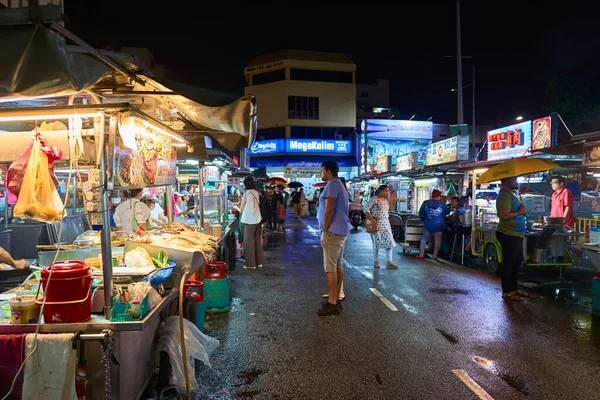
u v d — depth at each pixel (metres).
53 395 2.81
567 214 9.66
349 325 5.84
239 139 6.26
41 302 2.92
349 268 10.06
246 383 4.15
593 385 4.08
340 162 40.19
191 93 4.08
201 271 6.65
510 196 6.98
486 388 4.03
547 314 6.30
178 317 4.19
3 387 2.89
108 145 3.22
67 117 3.21
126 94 4.15
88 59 2.79
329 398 3.86
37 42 2.30
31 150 3.04
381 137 33.91
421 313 6.38
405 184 19.72
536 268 9.91
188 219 9.41
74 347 2.79
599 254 6.04
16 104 4.10
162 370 3.73
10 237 7.90
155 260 3.98
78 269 2.95
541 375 4.29
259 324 5.90
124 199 6.30
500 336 5.39
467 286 8.15
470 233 10.72
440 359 4.69
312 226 21.69
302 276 9.16
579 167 10.95
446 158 14.09
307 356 4.79
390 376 4.28
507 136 13.15
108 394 2.83
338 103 41.56
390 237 9.97
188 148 6.71
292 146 39.81
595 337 5.34
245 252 10.01
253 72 42.84
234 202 14.77
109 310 3.03
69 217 7.21
